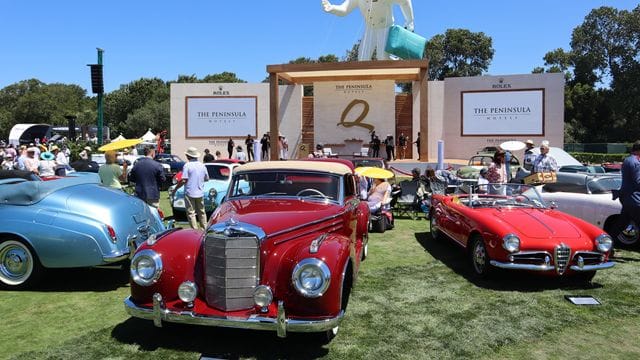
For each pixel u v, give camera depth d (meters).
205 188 11.26
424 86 23.38
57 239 5.51
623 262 7.39
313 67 23.89
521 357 4.17
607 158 38.00
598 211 8.55
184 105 29.25
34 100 80.12
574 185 9.30
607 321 5.00
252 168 5.72
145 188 8.48
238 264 4.18
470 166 16.28
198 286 4.30
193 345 4.33
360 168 10.69
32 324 4.82
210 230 4.28
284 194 5.57
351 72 26.56
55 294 5.73
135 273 4.27
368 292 5.95
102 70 20.33
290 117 28.80
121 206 6.07
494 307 5.41
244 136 29.16
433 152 27.88
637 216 7.15
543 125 25.88
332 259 4.07
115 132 77.56
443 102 27.70
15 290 5.82
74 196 5.82
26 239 5.56
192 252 4.42
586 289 6.07
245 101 29.02
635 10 58.53
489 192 7.99
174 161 21.58
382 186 10.48
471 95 26.97
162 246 4.41
